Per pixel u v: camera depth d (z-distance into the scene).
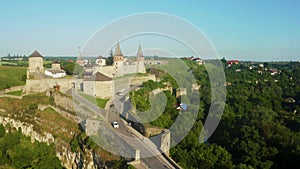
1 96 88.69
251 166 54.69
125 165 41.72
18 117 78.00
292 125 87.56
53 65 114.12
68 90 85.50
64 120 70.06
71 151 59.66
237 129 75.50
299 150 63.72
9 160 66.62
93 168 49.97
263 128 74.81
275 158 62.41
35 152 65.81
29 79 90.50
